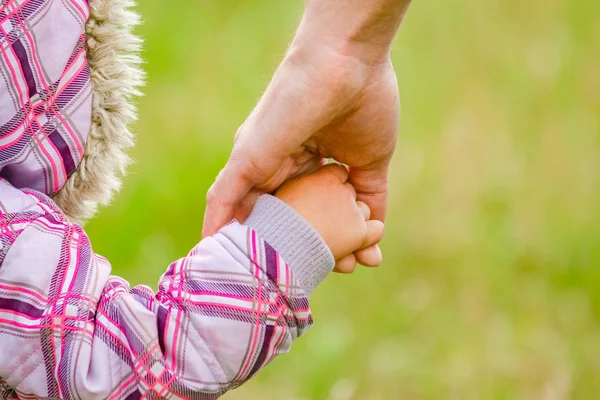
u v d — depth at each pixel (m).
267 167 1.26
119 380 1.17
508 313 2.95
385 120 1.32
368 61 1.24
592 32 4.13
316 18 1.24
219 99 4.00
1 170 1.25
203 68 4.26
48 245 1.20
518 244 3.17
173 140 3.70
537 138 3.61
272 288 1.20
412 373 2.73
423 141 3.63
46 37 1.25
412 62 4.09
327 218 1.31
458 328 2.89
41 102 1.25
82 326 1.17
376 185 1.43
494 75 4.00
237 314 1.18
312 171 1.39
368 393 2.69
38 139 1.25
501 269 3.08
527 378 2.65
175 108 3.92
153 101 3.98
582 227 3.20
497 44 4.14
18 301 1.17
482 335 2.84
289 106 1.24
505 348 2.78
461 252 3.15
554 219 3.25
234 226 1.23
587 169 3.43
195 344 1.18
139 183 3.41
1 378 1.23
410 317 2.95
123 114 1.35
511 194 3.35
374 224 1.40
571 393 2.62
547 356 2.73
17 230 1.19
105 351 1.17
